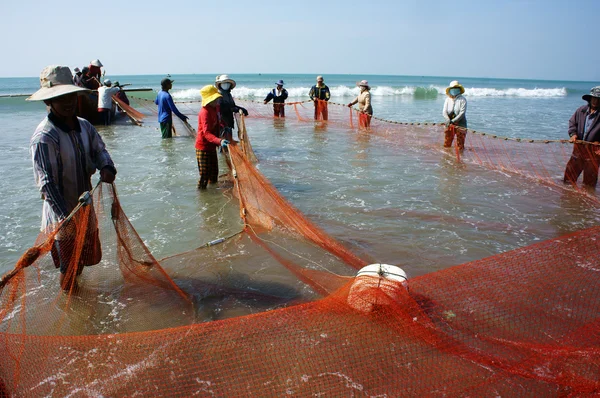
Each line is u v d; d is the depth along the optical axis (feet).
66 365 9.00
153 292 12.67
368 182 25.41
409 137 41.88
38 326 10.22
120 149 35.19
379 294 10.27
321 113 54.29
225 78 28.91
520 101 112.16
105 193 12.30
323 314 10.41
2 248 15.80
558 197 22.93
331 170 28.37
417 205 21.15
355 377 8.88
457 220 19.06
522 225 18.61
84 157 11.58
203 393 8.49
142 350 9.54
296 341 9.77
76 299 11.45
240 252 15.58
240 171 19.21
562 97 143.64
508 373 8.95
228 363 9.21
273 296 12.73
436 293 11.19
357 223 18.60
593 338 9.77
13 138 40.70
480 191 23.84
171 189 23.57
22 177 26.20
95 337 9.68
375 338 9.87
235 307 12.19
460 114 35.58
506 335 9.86
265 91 114.62
